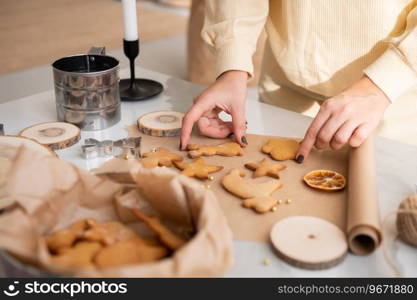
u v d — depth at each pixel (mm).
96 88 1058
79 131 1056
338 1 1105
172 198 701
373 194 771
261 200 815
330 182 877
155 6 4422
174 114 1141
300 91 1296
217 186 875
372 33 1105
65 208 717
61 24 3660
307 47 1185
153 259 637
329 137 924
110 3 4367
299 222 759
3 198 764
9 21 3729
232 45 1099
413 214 713
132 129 1100
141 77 1388
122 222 739
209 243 601
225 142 1040
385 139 1056
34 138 1013
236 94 1049
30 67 2805
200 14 2689
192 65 2838
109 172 750
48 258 561
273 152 976
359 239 733
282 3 1186
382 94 983
